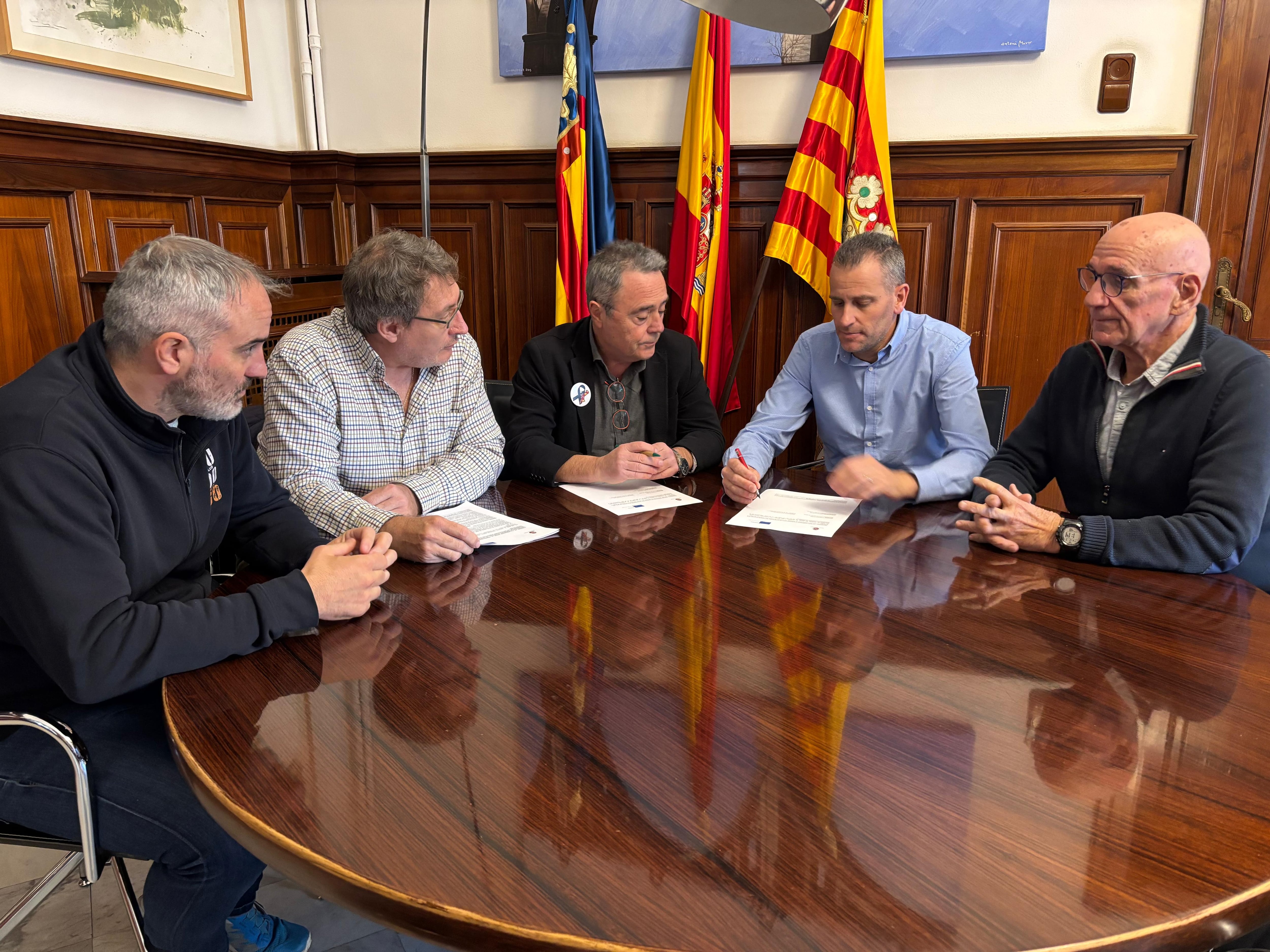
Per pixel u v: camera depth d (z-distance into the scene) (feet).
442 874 2.41
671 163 10.61
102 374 3.99
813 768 2.87
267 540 4.99
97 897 5.81
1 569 3.62
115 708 4.25
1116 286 5.22
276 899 5.82
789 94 10.23
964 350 7.18
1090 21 9.30
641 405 7.79
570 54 10.07
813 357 7.79
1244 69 9.04
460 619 4.13
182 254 3.93
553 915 2.25
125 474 4.07
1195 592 4.44
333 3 11.46
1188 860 2.42
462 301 6.14
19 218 8.16
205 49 10.18
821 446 10.52
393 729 3.15
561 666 3.63
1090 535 4.81
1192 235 5.09
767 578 4.62
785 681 3.47
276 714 3.27
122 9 9.02
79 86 8.75
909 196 10.09
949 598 4.33
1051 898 2.28
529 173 11.18
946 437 7.06
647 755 2.95
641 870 2.41
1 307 8.08
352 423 6.15
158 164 9.49
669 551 5.08
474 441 6.64
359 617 4.16
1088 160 9.53
